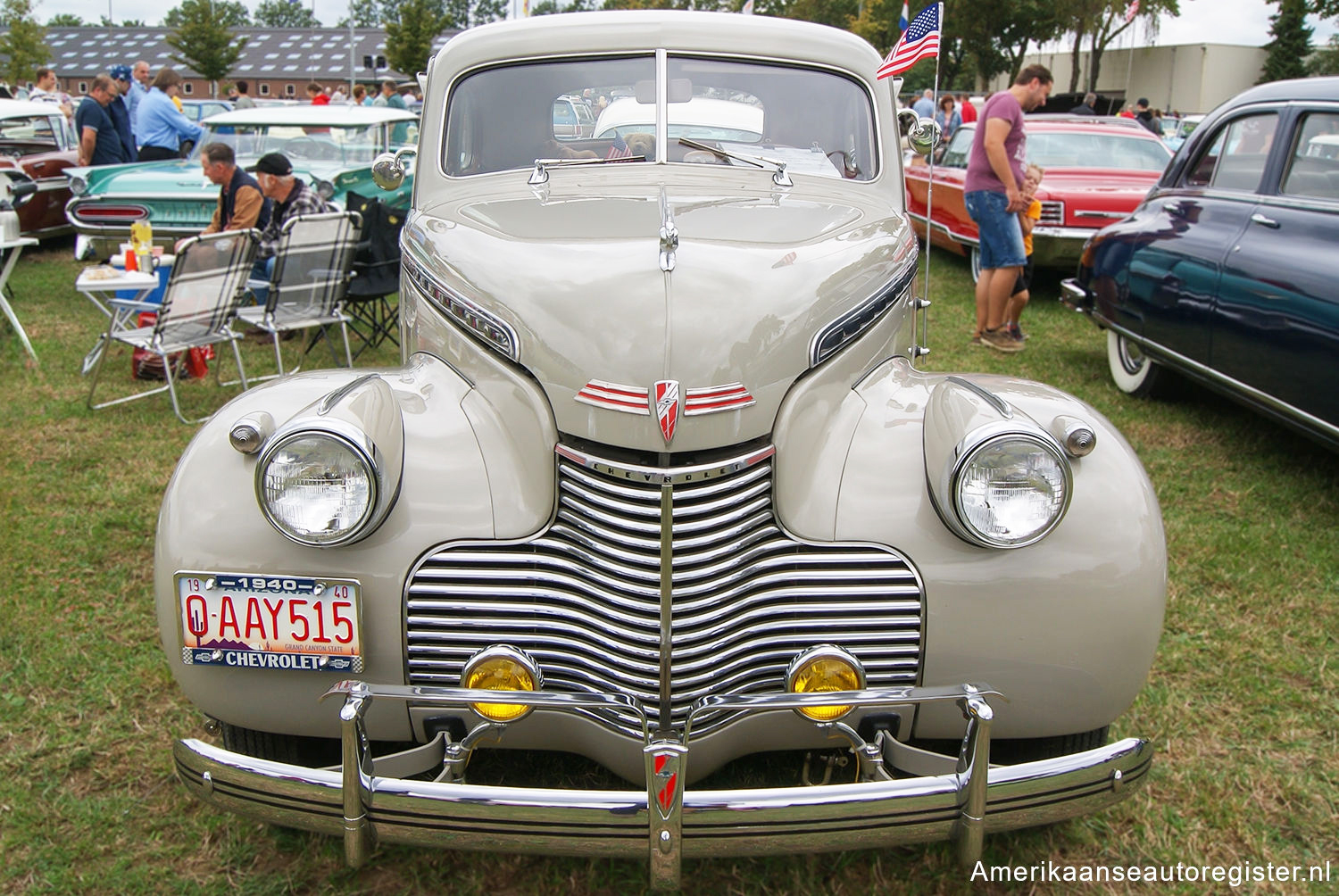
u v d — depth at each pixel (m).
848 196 3.18
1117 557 2.19
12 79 45.47
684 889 2.32
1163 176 5.74
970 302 8.59
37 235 10.20
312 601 2.17
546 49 3.38
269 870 2.36
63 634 3.26
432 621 2.19
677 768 1.87
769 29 3.41
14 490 4.35
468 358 2.45
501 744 2.26
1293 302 4.23
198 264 5.15
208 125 9.42
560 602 2.21
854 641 2.22
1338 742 2.84
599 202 2.82
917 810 1.94
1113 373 6.19
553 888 2.33
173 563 2.20
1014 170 6.67
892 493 2.25
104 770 2.65
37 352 6.56
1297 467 4.82
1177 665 3.19
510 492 2.26
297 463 2.06
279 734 2.30
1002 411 2.18
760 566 2.21
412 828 1.95
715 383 2.16
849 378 2.49
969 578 2.18
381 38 68.50
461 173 3.38
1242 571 3.76
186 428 5.20
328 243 5.72
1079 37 40.59
